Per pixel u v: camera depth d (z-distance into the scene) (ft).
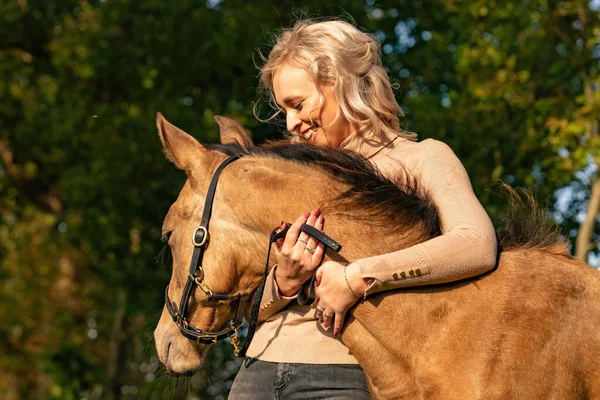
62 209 54.24
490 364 9.11
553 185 34.35
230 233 10.19
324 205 9.94
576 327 9.38
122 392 44.68
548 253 9.98
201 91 43.04
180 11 41.29
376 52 10.89
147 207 41.52
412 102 35.47
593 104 32.19
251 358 10.61
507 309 9.33
